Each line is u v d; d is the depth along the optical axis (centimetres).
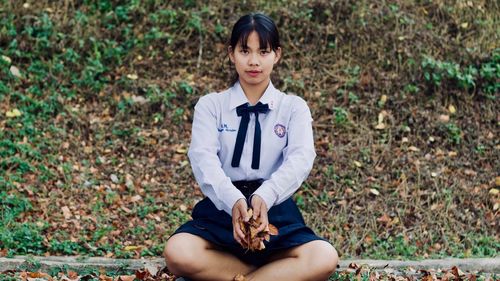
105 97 742
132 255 517
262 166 400
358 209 625
